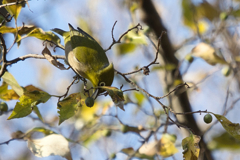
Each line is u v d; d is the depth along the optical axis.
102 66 7.95
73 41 8.31
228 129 5.64
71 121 11.55
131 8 10.64
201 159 9.39
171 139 9.41
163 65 11.13
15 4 6.27
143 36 9.12
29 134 7.05
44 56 6.48
